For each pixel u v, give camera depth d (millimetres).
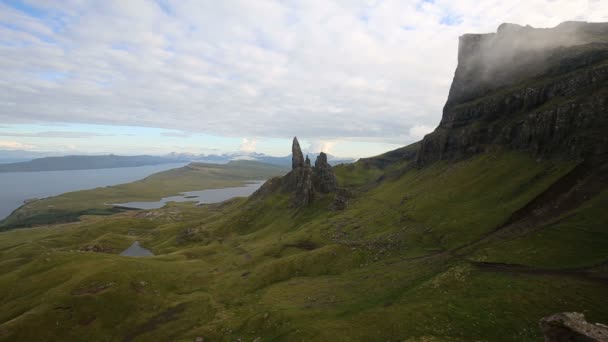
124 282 112812
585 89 132875
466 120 197875
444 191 142125
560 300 52969
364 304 72625
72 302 99125
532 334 47219
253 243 174000
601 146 103938
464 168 157500
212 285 119312
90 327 92312
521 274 64312
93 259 139125
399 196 171750
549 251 71125
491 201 113125
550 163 116438
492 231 93812
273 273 113688
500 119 171250
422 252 98438
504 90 192500
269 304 88375
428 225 115500
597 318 47375
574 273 61219
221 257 157125
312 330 63969
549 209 91938
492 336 48844
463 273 69750
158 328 91688
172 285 120562
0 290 116625
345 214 171625
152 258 154250
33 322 91000
